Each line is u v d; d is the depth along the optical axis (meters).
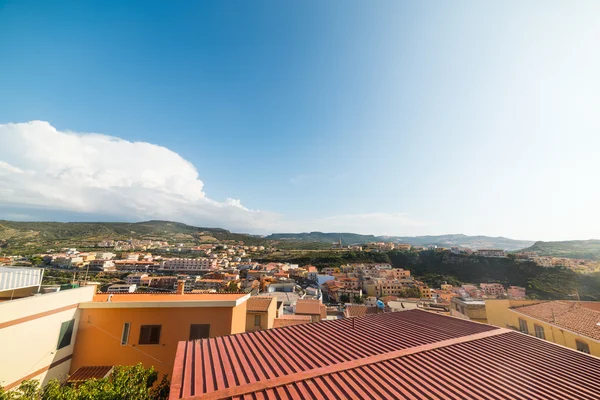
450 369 7.05
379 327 10.80
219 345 8.48
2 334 9.80
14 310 10.27
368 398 5.46
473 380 6.52
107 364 13.19
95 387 7.08
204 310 14.55
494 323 26.03
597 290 63.47
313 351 8.05
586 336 16.64
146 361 13.50
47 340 11.55
